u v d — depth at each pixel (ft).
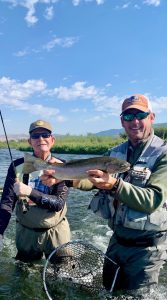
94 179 3.34
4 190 4.80
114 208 3.91
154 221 3.61
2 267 4.87
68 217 8.20
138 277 3.78
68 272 4.29
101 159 3.63
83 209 9.01
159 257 3.77
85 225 7.52
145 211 3.43
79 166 3.76
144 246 3.75
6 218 4.66
